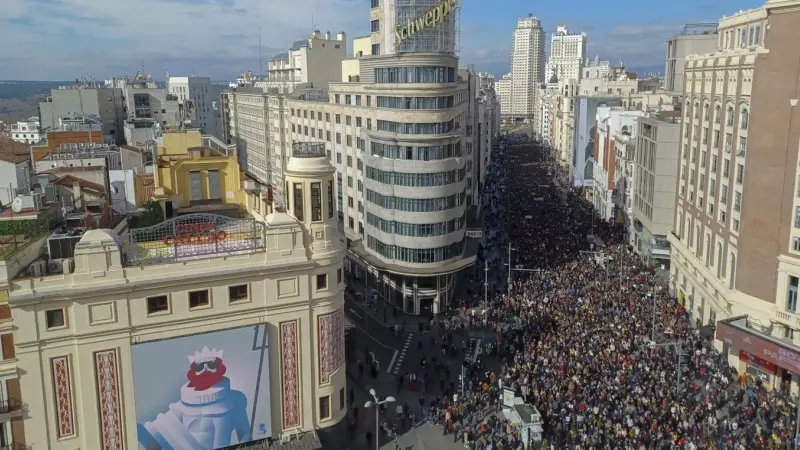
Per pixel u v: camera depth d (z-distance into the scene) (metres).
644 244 92.56
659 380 52.09
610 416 47.28
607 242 103.31
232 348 40.03
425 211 73.12
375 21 93.06
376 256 79.75
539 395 50.66
